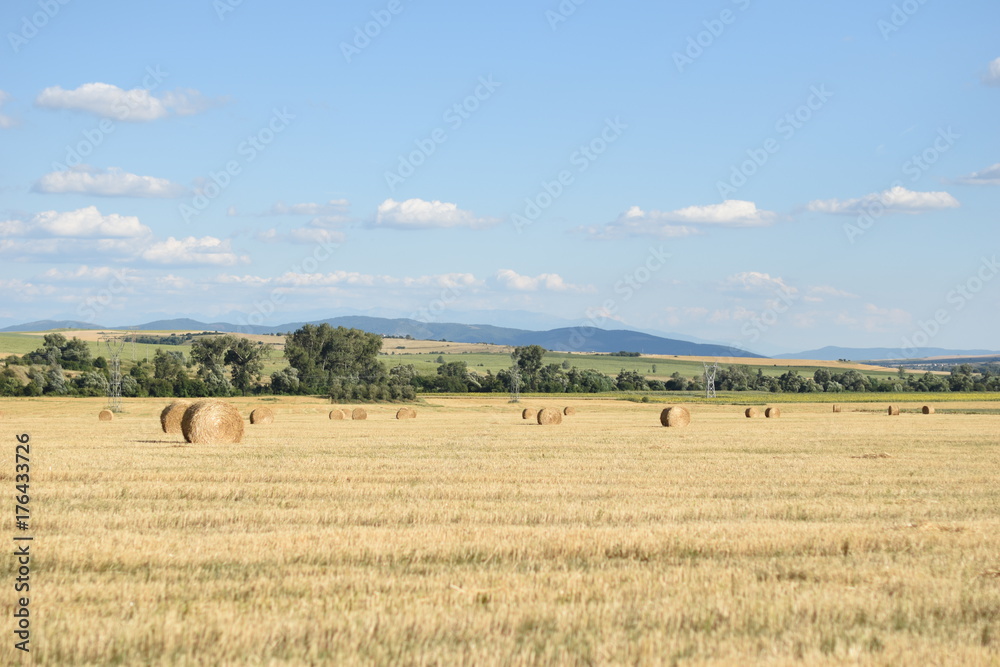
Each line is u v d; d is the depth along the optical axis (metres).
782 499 17.31
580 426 47.50
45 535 12.91
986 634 8.51
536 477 20.58
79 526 13.92
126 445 31.38
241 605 9.10
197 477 20.34
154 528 13.80
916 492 18.55
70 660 7.60
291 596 9.52
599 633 8.35
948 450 29.64
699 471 22.19
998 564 11.38
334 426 48.00
